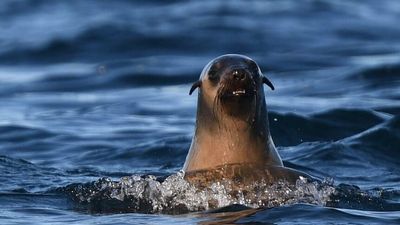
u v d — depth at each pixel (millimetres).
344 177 50812
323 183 43438
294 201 41094
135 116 74625
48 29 119750
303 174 43875
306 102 74875
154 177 44344
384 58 96812
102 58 104562
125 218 39156
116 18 122000
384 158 55500
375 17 122125
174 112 76188
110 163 57062
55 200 43719
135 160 57531
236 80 41688
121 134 67000
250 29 113500
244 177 42688
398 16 123250
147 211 40969
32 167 53062
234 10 124062
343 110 65688
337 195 42312
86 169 53875
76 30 114500
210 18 119062
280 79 89812
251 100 42906
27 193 44875
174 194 42250
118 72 95188
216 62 44062
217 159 44000
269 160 44281
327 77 87562
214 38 109562
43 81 94625
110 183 45438
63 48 108625
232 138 43875
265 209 39531
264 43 107875
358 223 37438
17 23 126562
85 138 65688
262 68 95875
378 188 46656
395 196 44000
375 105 71562
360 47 105188
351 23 118312
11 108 81188
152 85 91000
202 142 44562
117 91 89188
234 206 40344
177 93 85188
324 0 128750
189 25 115375
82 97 86188
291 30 114000
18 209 41625
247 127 43750
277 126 62875
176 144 59812
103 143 64125
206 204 41156
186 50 106125
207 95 44062
